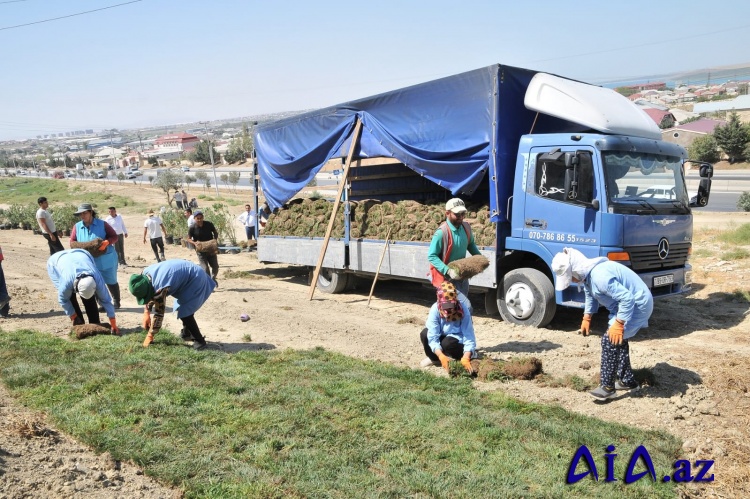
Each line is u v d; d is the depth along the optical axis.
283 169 13.88
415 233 10.80
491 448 4.91
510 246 9.44
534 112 9.68
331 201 13.34
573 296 8.79
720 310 10.13
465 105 9.80
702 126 73.12
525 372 6.78
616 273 5.94
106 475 4.43
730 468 4.82
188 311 7.81
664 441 5.19
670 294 9.12
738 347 7.93
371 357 7.78
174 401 5.73
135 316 9.94
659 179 9.19
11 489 4.09
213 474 4.44
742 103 99.31
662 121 85.25
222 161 119.69
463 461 4.70
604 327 9.33
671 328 9.11
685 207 9.41
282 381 6.43
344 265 12.21
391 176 13.53
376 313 10.66
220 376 6.55
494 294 10.15
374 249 11.52
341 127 12.30
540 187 9.03
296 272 16.00
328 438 5.02
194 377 6.45
